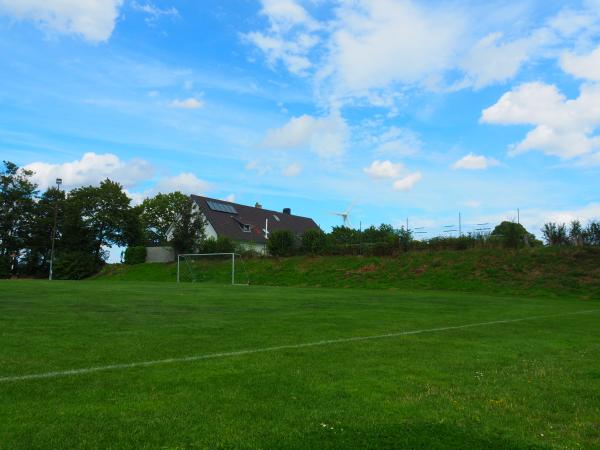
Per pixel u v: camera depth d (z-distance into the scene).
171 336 9.44
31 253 62.22
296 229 76.81
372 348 8.33
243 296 22.09
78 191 63.91
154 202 74.62
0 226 60.88
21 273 62.75
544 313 16.17
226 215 66.50
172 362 6.95
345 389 5.54
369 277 36.03
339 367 6.73
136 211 66.31
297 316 13.51
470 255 35.12
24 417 4.45
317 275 38.72
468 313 15.34
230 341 8.90
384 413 4.71
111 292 23.41
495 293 28.83
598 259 30.06
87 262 53.12
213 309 15.36
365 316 13.75
